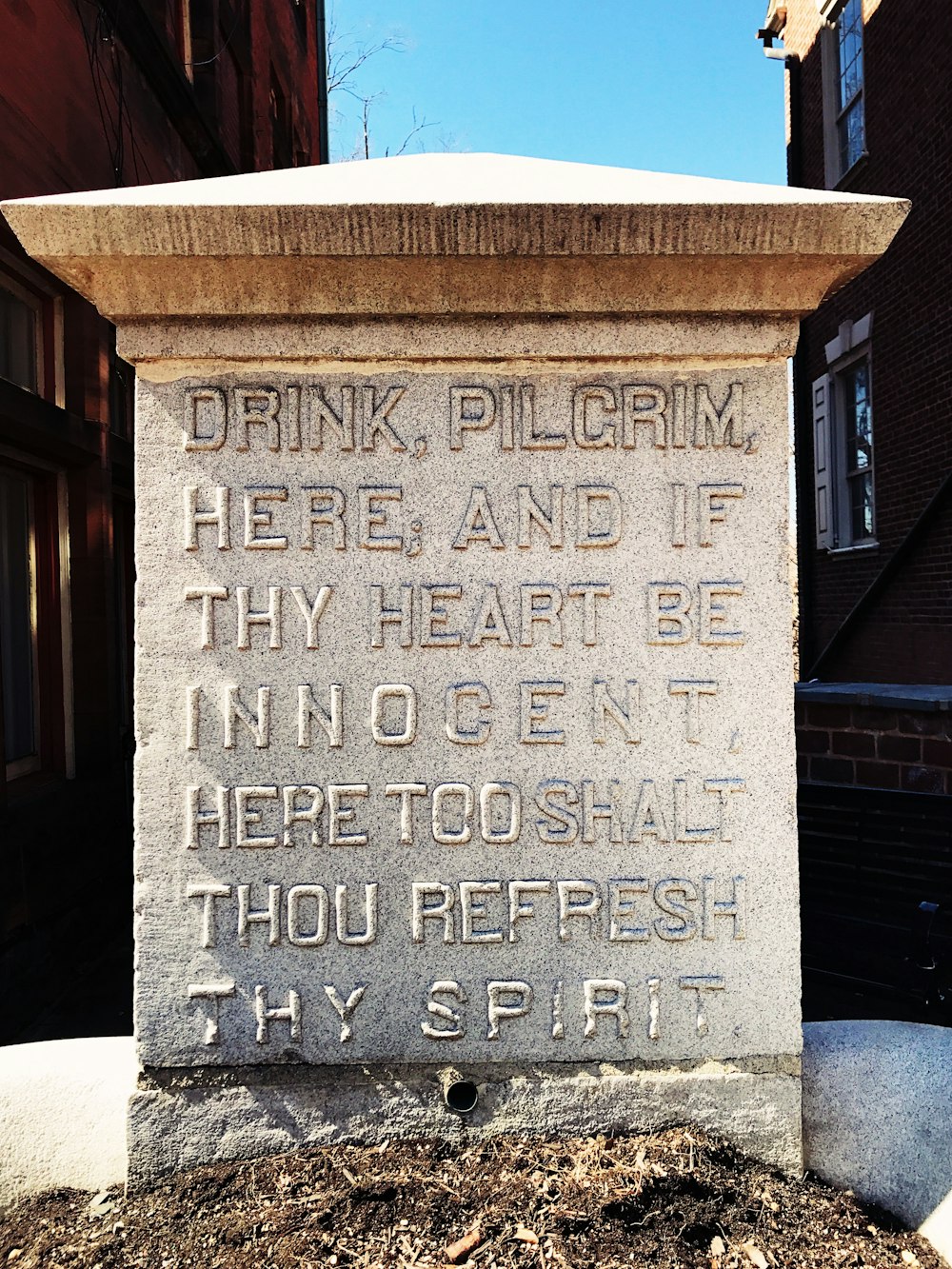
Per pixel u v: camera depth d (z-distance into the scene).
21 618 4.57
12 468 4.49
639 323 2.14
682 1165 2.03
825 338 9.84
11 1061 2.22
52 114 4.35
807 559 10.36
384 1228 1.88
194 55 7.14
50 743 4.70
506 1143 2.12
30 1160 2.11
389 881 2.16
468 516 2.16
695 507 2.19
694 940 2.18
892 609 8.37
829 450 9.73
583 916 2.18
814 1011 3.69
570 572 2.18
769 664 2.18
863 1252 1.91
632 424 2.18
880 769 4.39
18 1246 1.93
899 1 8.26
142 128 5.75
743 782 2.18
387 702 2.16
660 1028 2.18
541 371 2.17
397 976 2.16
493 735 2.17
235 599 2.15
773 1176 2.11
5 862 3.71
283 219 1.96
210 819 2.15
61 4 4.45
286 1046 2.15
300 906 2.16
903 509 8.37
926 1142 2.08
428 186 2.15
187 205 1.96
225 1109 2.12
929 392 7.91
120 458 5.40
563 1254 1.81
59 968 4.12
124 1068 2.20
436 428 2.17
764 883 2.18
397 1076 2.15
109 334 5.14
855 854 4.00
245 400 2.15
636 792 2.18
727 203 1.98
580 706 2.18
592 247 1.99
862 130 9.30
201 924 2.15
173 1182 2.06
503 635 2.17
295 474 2.16
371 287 2.08
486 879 2.17
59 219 1.97
